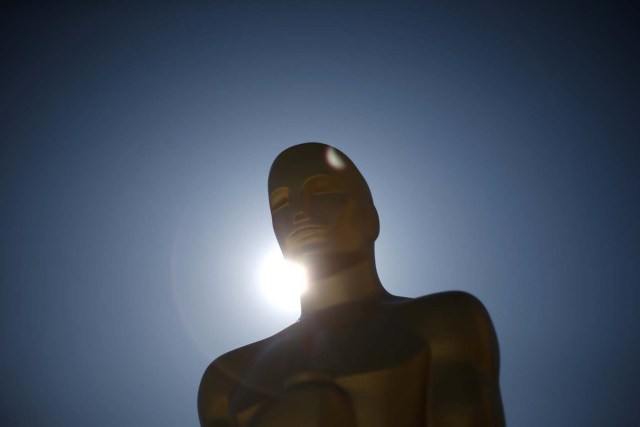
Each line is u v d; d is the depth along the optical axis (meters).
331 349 7.30
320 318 8.04
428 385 6.95
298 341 7.75
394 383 6.75
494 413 6.61
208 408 8.10
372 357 6.98
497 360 7.23
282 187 8.61
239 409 7.36
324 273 8.22
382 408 6.69
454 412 6.50
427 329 7.18
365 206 8.76
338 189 8.55
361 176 9.06
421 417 6.81
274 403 6.82
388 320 7.46
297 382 6.89
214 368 8.28
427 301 7.46
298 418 6.50
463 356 6.99
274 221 8.73
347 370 6.91
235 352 8.33
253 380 7.56
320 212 8.33
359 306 8.00
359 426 6.68
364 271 8.36
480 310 7.29
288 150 8.96
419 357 6.92
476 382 6.73
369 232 8.68
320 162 8.65
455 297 7.36
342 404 6.65
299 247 8.30
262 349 8.13
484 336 7.14
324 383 6.75
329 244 8.27
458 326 7.11
